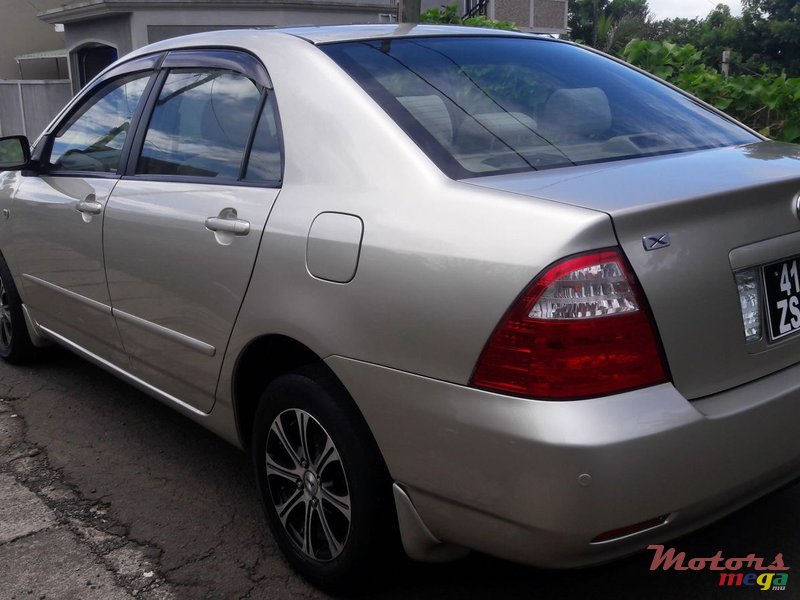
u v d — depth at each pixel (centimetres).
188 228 291
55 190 384
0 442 385
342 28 311
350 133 251
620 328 195
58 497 333
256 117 286
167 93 336
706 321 208
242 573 280
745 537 290
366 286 226
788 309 229
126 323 338
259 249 260
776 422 216
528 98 279
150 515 318
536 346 194
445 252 211
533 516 197
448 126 251
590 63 324
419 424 216
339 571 254
